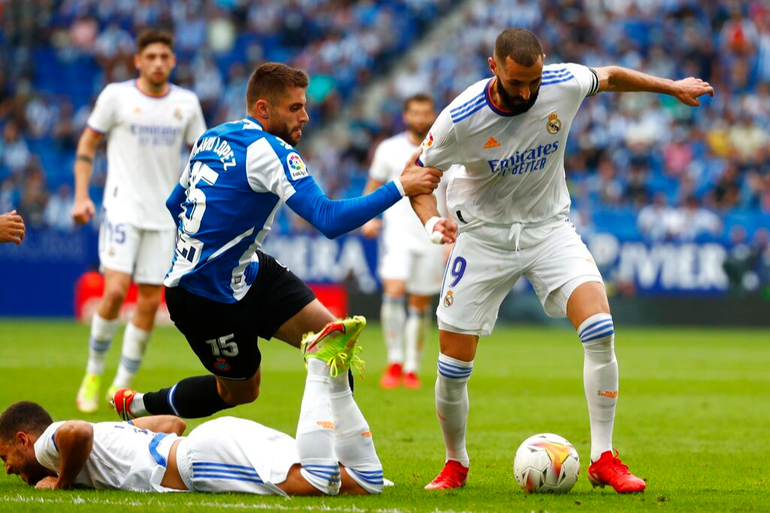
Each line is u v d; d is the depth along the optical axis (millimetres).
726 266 87188
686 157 97812
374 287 84375
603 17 110375
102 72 109125
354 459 19203
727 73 106750
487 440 28828
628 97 101812
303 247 84188
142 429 19922
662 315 87125
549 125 20078
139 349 34250
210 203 20031
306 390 19031
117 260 33469
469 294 21078
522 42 18656
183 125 34594
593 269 20969
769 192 93688
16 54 110125
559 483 19891
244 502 17922
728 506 18688
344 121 107000
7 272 88875
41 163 100125
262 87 20250
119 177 34000
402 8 115750
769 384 46312
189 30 112188
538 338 76875
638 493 20047
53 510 17125
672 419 34250
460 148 20109
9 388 39969
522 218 21047
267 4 113562
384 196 19188
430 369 52781
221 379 22234
